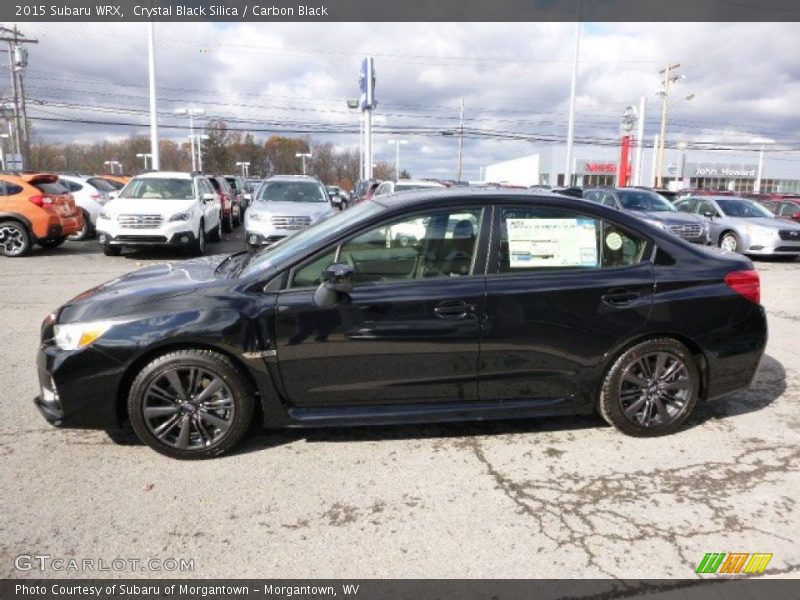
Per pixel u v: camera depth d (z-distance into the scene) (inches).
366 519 119.4
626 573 104.7
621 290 149.3
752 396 189.3
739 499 128.3
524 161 2741.1
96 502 123.6
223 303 138.0
